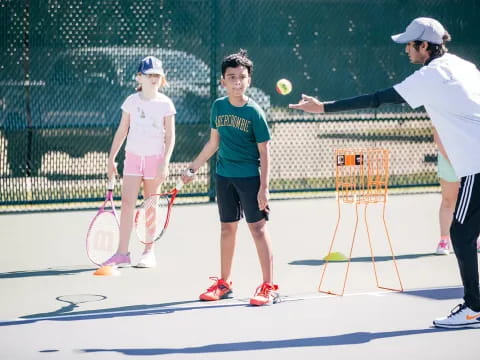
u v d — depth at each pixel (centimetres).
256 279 826
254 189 722
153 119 878
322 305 719
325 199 1361
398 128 1416
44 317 691
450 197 928
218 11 1311
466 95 625
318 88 1362
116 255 865
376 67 1378
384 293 762
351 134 1398
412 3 1387
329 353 584
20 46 1241
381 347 597
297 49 1350
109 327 658
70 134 1270
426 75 625
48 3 1244
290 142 1373
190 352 590
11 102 1249
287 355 581
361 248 986
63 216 1226
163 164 881
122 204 880
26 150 1260
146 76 880
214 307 718
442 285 795
